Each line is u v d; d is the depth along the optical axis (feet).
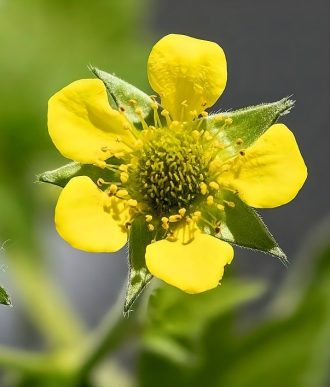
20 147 0.46
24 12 0.47
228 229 0.35
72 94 0.35
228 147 0.36
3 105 0.46
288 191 0.35
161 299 0.39
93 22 0.47
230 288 0.40
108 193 0.35
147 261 0.34
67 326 0.45
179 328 0.40
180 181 0.36
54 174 0.35
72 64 0.46
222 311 0.41
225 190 0.35
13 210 0.46
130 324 0.40
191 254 0.35
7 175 0.46
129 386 0.44
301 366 0.44
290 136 0.35
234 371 0.44
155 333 0.40
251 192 0.35
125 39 0.47
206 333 0.43
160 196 0.36
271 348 0.44
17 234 0.46
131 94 0.36
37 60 0.46
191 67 0.35
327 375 0.44
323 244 0.43
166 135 0.36
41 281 0.45
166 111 0.36
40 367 0.42
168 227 0.35
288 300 0.44
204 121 0.36
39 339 0.47
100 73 0.36
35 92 0.46
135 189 0.36
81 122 0.35
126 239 0.35
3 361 0.41
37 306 0.45
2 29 0.46
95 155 0.35
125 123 0.35
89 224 0.35
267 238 0.35
